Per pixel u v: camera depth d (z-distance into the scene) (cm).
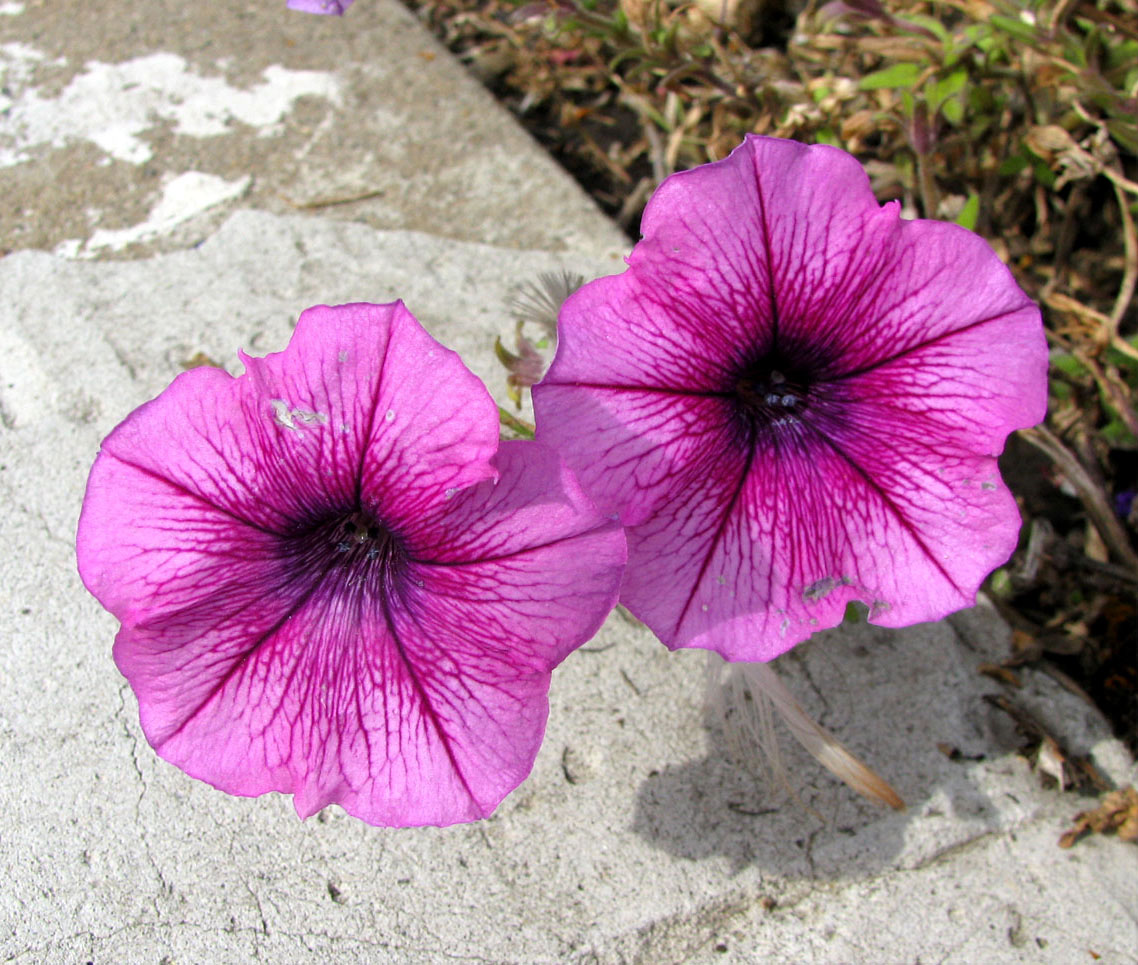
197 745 18
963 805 22
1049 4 26
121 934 20
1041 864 22
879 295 18
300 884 21
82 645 23
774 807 22
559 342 17
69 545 24
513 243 29
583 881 21
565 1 26
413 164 31
